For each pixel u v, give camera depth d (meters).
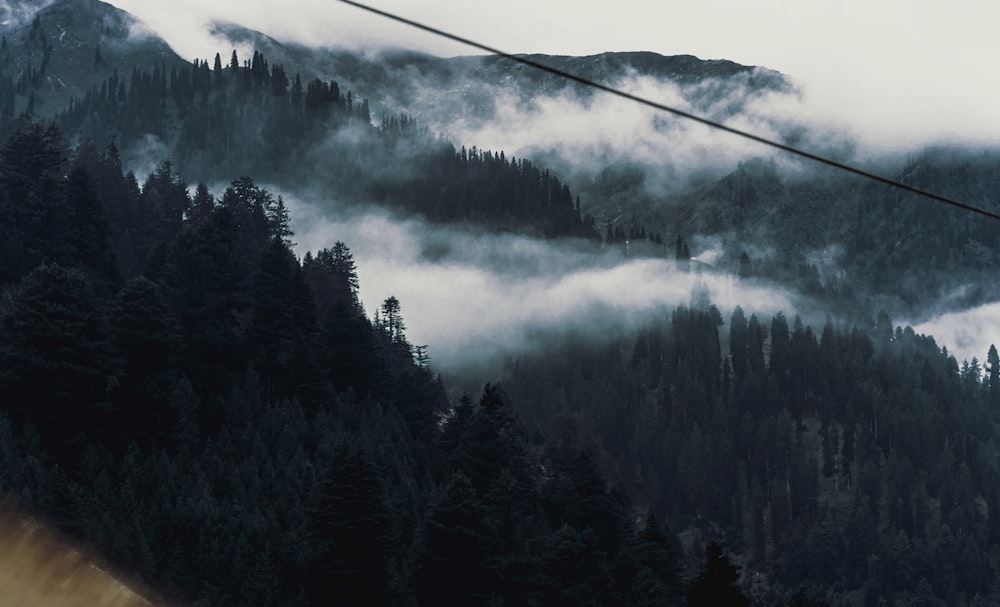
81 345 158.50
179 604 120.50
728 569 130.88
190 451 163.75
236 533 137.25
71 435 152.00
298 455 164.50
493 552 147.62
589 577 152.75
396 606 137.12
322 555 132.38
